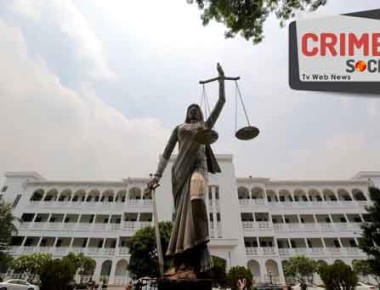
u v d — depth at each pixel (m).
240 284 18.81
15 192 39.41
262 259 32.41
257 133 4.46
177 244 3.55
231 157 39.00
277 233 35.41
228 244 31.34
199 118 4.45
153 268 21.62
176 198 4.00
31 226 35.09
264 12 7.14
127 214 36.88
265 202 37.66
